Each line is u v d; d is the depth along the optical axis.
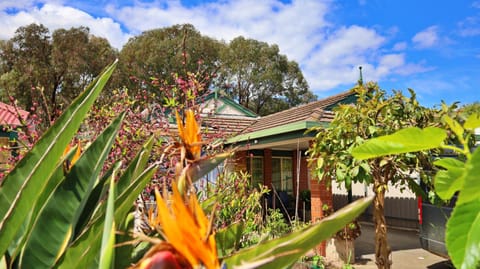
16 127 3.81
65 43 22.88
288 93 35.72
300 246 0.67
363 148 0.70
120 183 1.43
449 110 3.42
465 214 0.59
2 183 1.15
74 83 22.56
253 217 4.53
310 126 6.85
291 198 12.34
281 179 12.70
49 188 1.36
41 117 3.81
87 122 3.91
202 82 4.40
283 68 35.72
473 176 0.52
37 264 1.15
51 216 1.20
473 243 0.57
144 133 3.76
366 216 11.98
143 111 4.40
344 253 6.62
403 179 4.16
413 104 4.12
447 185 0.68
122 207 1.09
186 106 3.86
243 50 34.50
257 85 34.22
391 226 11.15
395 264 6.85
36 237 1.17
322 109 8.30
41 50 23.27
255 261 0.65
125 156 3.48
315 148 4.73
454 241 0.59
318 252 6.79
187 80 4.66
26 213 1.06
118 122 1.40
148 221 1.13
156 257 0.66
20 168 1.18
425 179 3.76
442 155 3.90
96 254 1.06
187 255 0.65
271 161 12.41
